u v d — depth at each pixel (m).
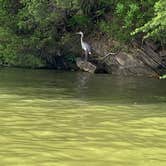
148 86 22.52
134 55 30.55
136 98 17.53
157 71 30.06
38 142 9.63
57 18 31.75
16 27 34.28
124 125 11.84
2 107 14.10
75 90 19.61
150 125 11.95
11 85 20.50
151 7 28.94
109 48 31.45
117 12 29.94
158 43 30.38
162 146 9.68
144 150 9.28
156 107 15.29
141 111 14.29
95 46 32.16
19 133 10.44
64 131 10.83
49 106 14.67
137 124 12.03
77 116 12.98
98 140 10.02
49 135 10.35
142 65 30.28
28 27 32.88
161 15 15.70
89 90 19.81
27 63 33.31
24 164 7.95
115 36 31.22
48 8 31.36
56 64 33.56
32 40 32.81
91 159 8.45
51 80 23.75
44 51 33.38
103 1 31.91
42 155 8.59
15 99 16.02
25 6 33.00
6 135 10.18
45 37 33.00
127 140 10.12
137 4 29.25
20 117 12.47
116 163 8.25
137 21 29.59
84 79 25.25
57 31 33.50
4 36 33.59
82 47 31.67
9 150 8.88
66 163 8.10
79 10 32.28
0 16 34.44
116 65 30.95
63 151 8.95
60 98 16.77
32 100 15.93
